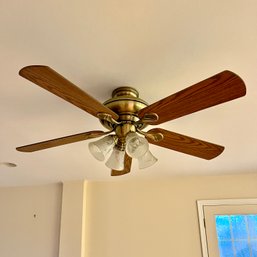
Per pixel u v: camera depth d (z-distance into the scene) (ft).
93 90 4.67
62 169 9.23
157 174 10.04
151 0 3.09
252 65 4.16
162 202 10.41
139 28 3.44
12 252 10.75
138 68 4.17
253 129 6.29
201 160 8.50
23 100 4.97
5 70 4.20
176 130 6.23
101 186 11.01
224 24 3.41
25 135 6.39
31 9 3.18
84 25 3.40
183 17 3.30
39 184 11.44
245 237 9.52
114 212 10.55
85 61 4.01
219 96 3.44
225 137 6.70
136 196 10.66
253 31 3.52
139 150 3.98
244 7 3.18
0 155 7.75
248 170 9.72
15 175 9.93
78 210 10.47
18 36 3.56
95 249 10.09
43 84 3.28
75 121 5.75
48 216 11.03
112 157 4.55
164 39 3.63
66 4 3.13
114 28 3.44
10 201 11.61
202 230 9.77
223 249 9.46
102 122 4.44
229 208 9.92
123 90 4.59
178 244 9.75
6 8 3.17
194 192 10.33
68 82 3.23
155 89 4.67
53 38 3.59
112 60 4.00
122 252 9.93
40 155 7.83
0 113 5.40
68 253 9.89
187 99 3.54
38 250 10.58
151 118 4.04
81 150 7.49
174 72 4.27
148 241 9.95
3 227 11.22
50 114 5.47
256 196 9.90
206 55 3.93
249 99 5.05
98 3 3.12
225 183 10.23
